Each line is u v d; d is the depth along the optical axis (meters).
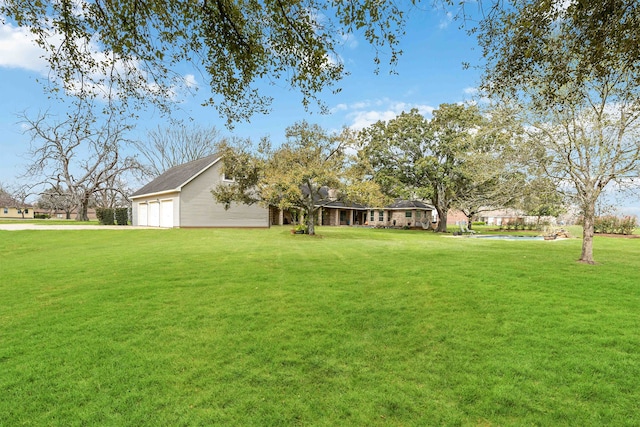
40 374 3.02
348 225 39.22
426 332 4.00
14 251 10.62
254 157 17.25
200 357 3.36
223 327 4.10
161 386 2.87
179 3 4.05
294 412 2.57
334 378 3.04
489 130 9.20
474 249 11.86
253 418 2.49
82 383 2.89
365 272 7.17
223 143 17.94
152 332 3.93
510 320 4.33
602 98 7.95
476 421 2.49
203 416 2.50
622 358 3.32
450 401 2.72
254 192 19.00
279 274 6.94
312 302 5.06
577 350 3.49
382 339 3.83
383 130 25.61
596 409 2.60
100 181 32.91
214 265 7.90
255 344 3.65
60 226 21.80
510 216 34.19
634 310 4.66
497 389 2.86
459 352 3.52
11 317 4.40
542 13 3.74
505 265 8.07
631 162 7.99
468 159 11.08
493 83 5.21
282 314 4.55
